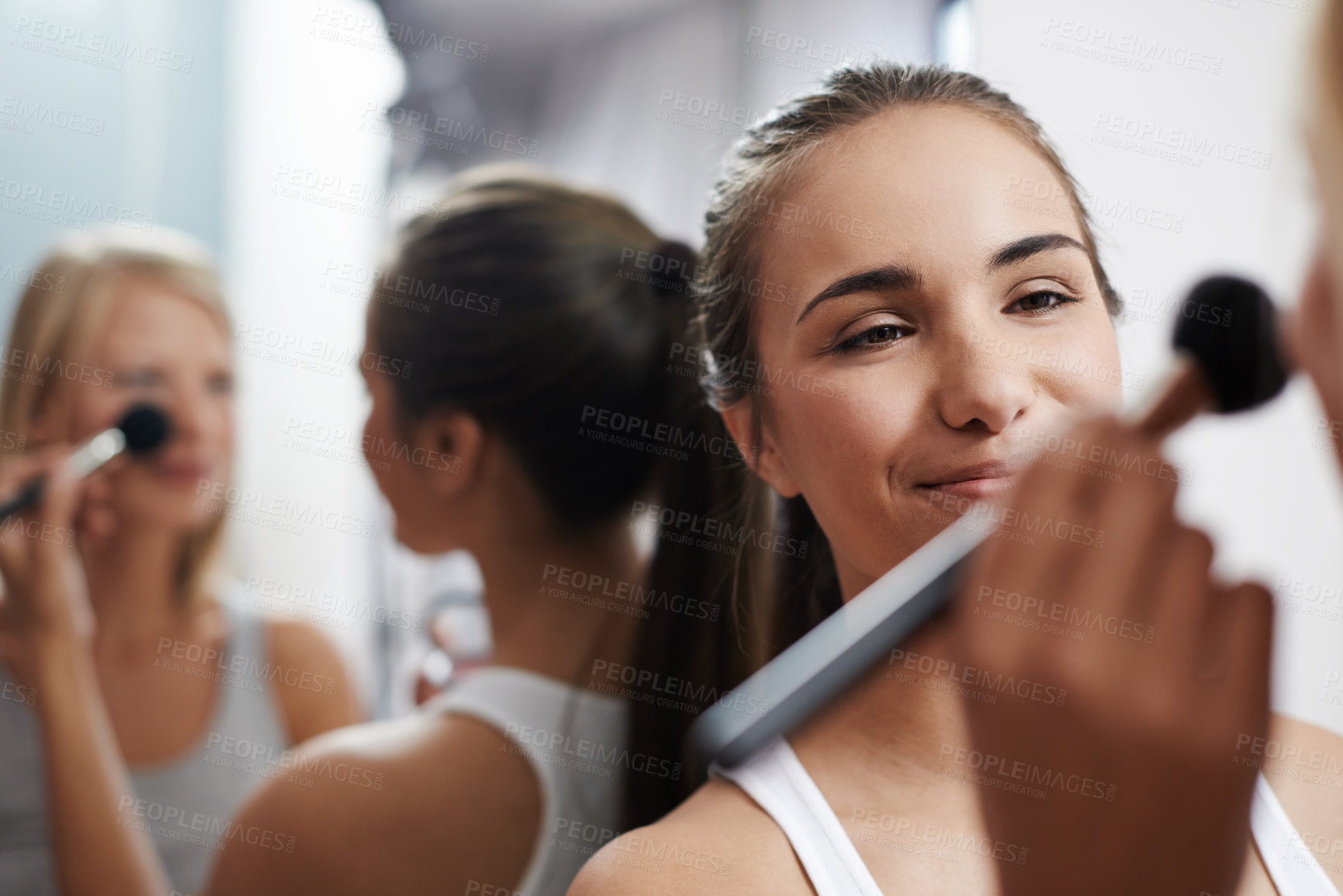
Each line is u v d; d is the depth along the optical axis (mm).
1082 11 968
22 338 1354
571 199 858
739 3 1214
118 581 1295
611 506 801
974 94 646
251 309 1479
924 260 621
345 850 710
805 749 574
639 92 1312
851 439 640
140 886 1211
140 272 1405
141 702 1275
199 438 1393
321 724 1320
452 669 1229
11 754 1194
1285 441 840
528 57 1409
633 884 545
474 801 719
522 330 807
